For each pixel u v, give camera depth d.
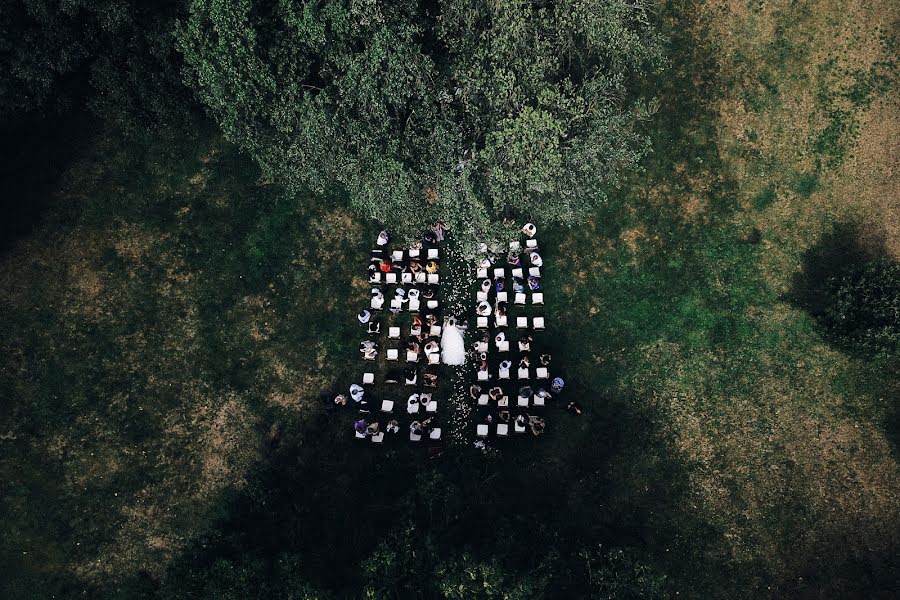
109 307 29.30
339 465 28.31
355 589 24.98
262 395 28.89
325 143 23.41
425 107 23.09
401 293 28.59
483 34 22.89
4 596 27.50
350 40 23.16
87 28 24.55
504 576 22.98
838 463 28.31
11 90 24.86
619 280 29.58
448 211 24.62
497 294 28.84
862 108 29.97
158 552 27.86
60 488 28.09
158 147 30.22
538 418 28.34
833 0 30.38
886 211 29.67
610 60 24.27
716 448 28.50
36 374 28.73
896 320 26.27
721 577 27.64
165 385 28.89
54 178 29.78
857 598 27.36
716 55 30.34
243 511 28.05
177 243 29.77
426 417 28.42
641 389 28.95
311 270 29.72
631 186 30.08
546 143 23.08
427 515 26.16
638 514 28.06
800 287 29.34
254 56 22.66
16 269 29.33
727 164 30.00
